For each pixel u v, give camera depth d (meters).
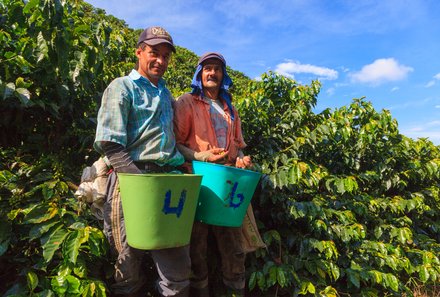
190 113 2.31
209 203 2.05
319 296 2.83
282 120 3.79
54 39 2.36
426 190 4.62
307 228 3.28
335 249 3.03
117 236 1.96
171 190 1.67
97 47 2.76
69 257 1.92
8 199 2.29
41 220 2.07
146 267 2.58
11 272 2.36
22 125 2.88
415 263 3.76
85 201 2.14
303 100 4.03
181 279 1.97
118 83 1.89
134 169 1.82
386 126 4.35
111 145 1.82
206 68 2.37
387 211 4.22
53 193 2.29
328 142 3.87
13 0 2.73
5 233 2.09
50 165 2.64
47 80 2.62
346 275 3.27
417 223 4.66
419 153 4.80
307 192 3.45
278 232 3.24
